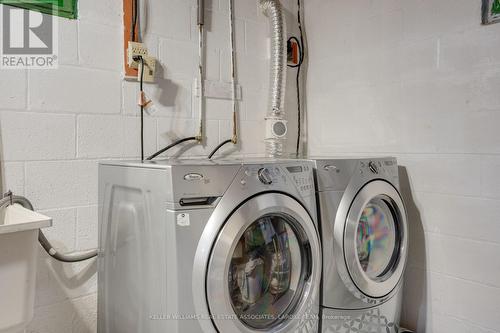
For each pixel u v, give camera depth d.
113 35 1.61
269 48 2.27
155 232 1.09
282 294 1.35
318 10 2.33
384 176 1.69
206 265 1.05
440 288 1.76
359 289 1.52
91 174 1.55
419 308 1.83
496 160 1.57
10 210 1.16
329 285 1.46
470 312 1.65
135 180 1.21
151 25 1.74
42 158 1.42
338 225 1.49
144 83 1.72
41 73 1.42
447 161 1.73
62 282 1.46
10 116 1.35
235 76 2.13
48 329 1.43
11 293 0.92
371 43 2.04
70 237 1.49
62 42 1.47
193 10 1.91
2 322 0.91
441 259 1.75
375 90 2.02
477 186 1.63
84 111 1.53
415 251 1.85
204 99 1.97
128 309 1.25
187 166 1.07
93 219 1.55
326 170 1.50
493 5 1.56
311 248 1.34
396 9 1.92
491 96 1.58
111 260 1.37
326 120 2.30
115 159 1.62
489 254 1.59
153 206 1.10
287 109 2.38
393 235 1.74
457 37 1.68
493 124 1.57
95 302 1.55
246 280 1.22
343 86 2.19
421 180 1.83
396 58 1.92
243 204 1.14
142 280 1.17
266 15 2.19
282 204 1.24
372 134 2.04
